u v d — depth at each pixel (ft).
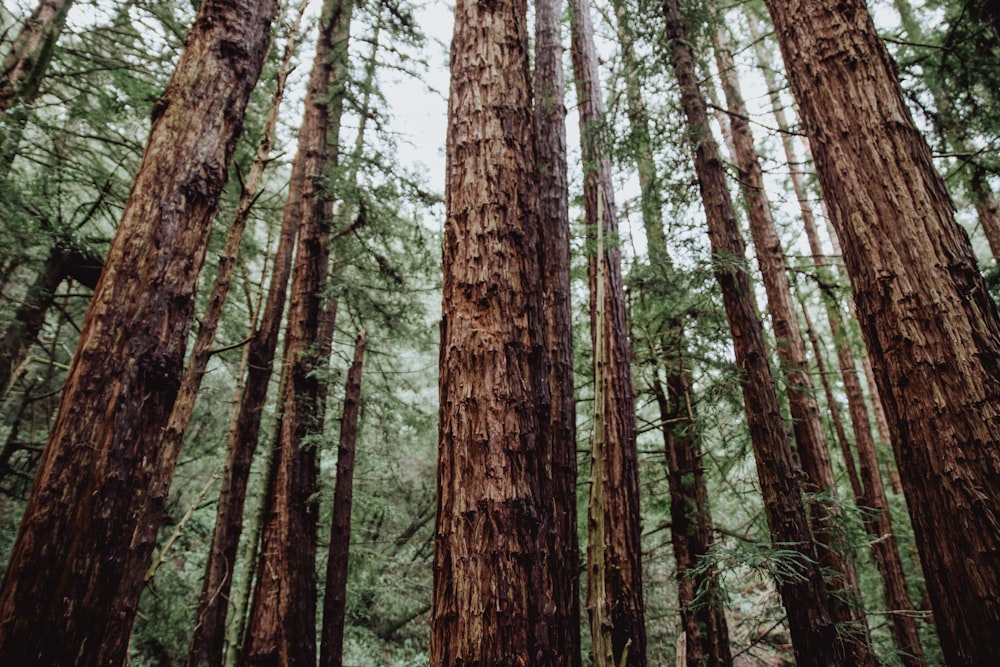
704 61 18.01
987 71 13.82
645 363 20.54
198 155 8.20
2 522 21.43
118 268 7.26
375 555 22.68
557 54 16.76
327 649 14.47
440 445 6.04
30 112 17.04
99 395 6.68
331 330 22.98
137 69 18.86
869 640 14.64
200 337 8.87
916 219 7.20
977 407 6.14
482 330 6.19
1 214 15.76
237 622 14.24
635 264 18.29
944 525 6.09
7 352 19.33
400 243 26.96
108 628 6.32
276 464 17.78
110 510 6.48
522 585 5.16
